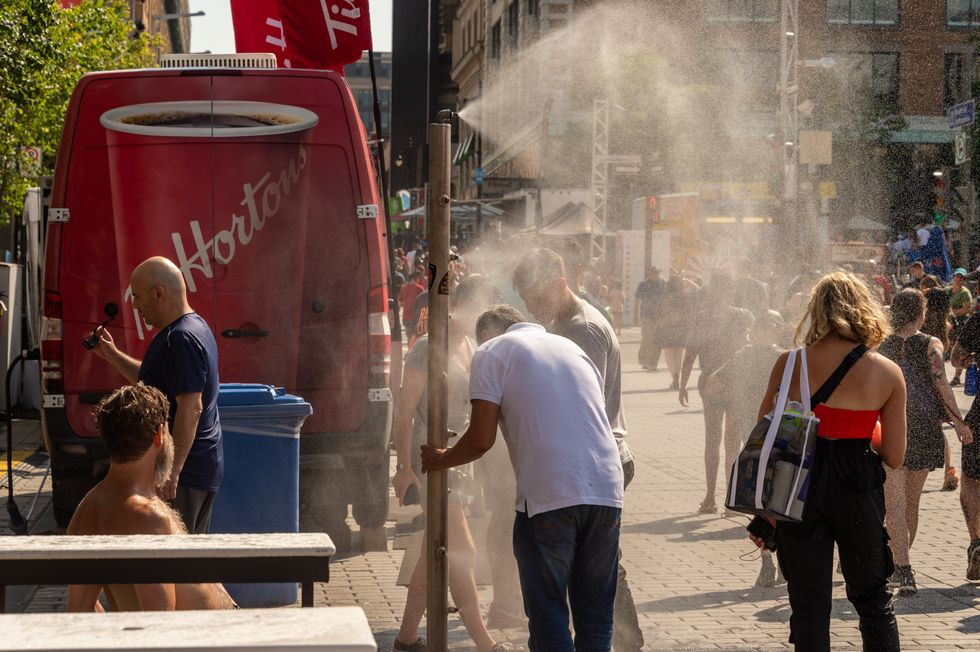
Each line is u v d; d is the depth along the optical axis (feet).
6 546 12.30
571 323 19.92
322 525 30.22
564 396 16.66
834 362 18.26
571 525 16.37
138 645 8.21
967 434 27.27
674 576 27.86
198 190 28.17
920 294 27.30
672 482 40.70
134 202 28.02
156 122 28.14
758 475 17.97
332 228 28.58
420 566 21.40
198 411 20.04
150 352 20.29
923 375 27.37
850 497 18.07
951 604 25.38
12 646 8.16
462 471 21.20
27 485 38.37
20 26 62.95
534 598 16.39
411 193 214.90
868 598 18.42
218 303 28.19
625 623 20.97
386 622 23.62
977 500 27.45
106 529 15.67
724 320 35.04
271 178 28.37
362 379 28.68
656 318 86.02
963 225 174.29
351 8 46.34
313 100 28.53
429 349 15.74
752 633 23.16
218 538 13.05
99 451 28.04
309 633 8.60
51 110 78.38
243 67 29.45
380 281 28.68
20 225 80.33
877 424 19.52
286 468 24.63
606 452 16.75
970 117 129.08
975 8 186.50
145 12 193.67
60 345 27.96
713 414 34.91
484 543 27.66
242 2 46.42
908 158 181.37
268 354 28.32
